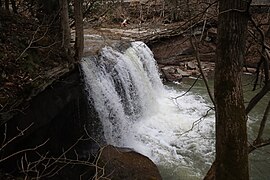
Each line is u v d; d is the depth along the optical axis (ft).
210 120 33.12
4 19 26.40
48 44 26.48
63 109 23.43
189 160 26.22
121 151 22.88
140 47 40.60
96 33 44.68
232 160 9.98
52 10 30.09
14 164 18.53
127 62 34.99
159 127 32.40
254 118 33.40
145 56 41.04
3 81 19.06
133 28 48.24
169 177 23.97
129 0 51.96
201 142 28.94
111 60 32.09
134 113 33.68
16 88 19.12
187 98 39.65
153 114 35.53
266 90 11.34
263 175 23.88
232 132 9.90
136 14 50.16
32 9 34.42
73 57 26.84
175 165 25.53
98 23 47.96
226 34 9.82
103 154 21.39
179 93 41.70
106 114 28.78
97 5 40.91
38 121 20.36
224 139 10.05
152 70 42.19
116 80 31.53
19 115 18.35
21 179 17.52
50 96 21.74
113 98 29.89
